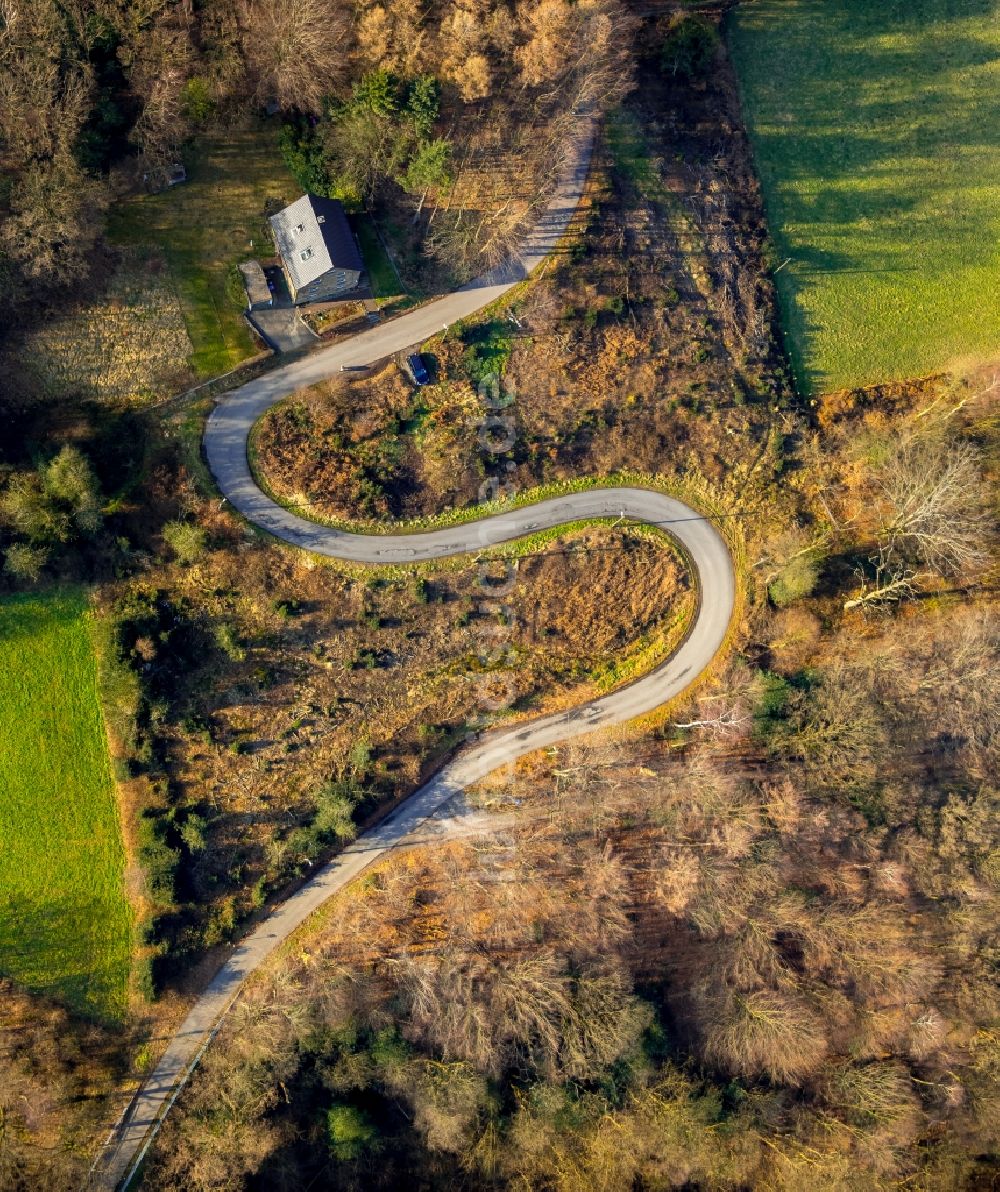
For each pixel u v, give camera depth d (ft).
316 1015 220.02
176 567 228.63
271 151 228.63
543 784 242.37
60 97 201.26
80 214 209.05
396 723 237.45
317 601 234.17
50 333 222.69
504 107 228.43
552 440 243.40
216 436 229.45
